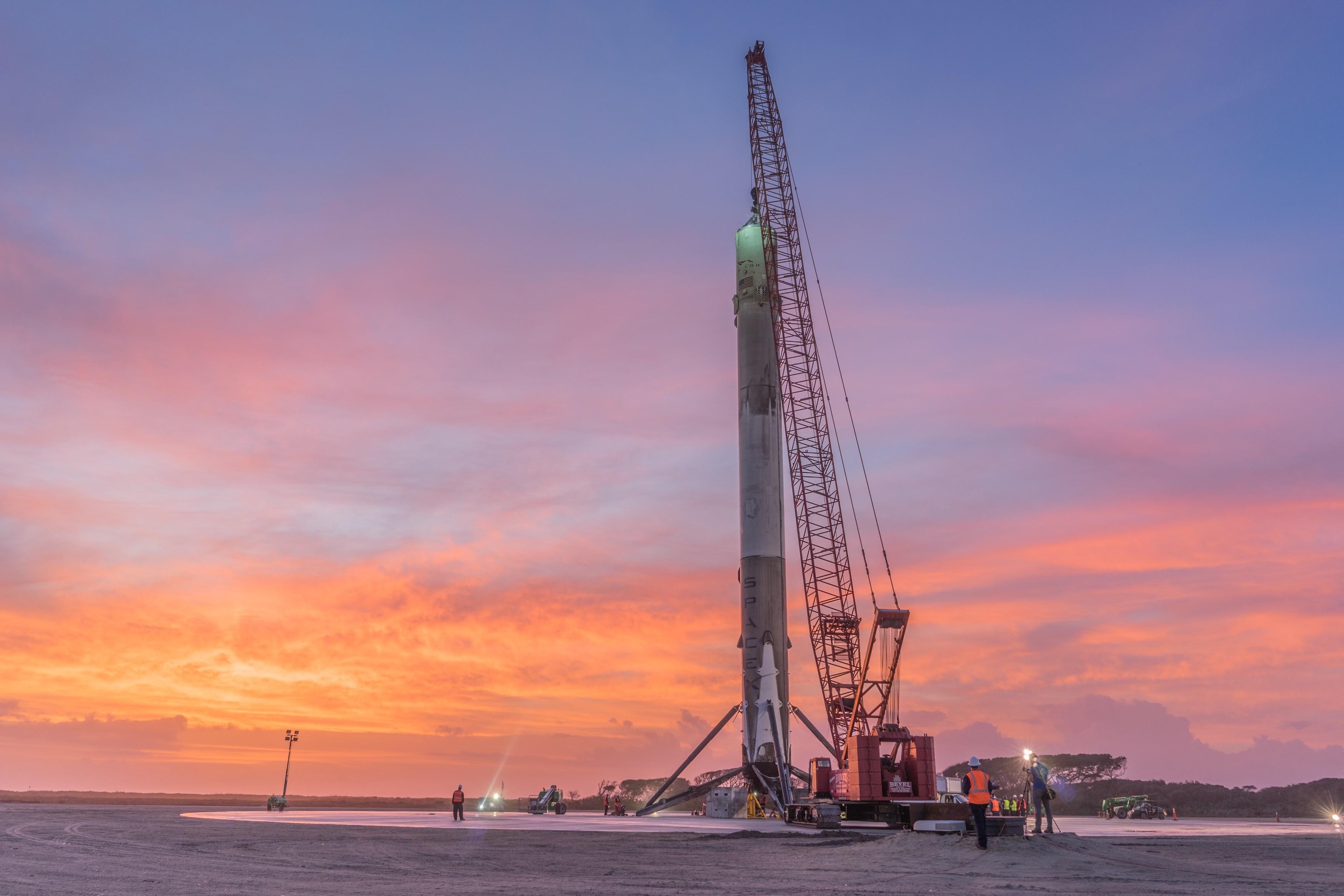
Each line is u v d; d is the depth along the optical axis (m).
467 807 118.25
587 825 49.53
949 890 18.00
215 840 33.28
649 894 17.08
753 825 50.56
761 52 84.19
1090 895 17.08
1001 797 38.91
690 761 69.56
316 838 35.12
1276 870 23.11
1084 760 153.25
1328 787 132.50
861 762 44.19
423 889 17.97
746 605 69.19
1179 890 18.00
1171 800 135.12
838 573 74.31
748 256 77.44
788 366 78.06
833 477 76.12
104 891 17.39
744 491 71.44
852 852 28.39
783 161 81.50
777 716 66.62
